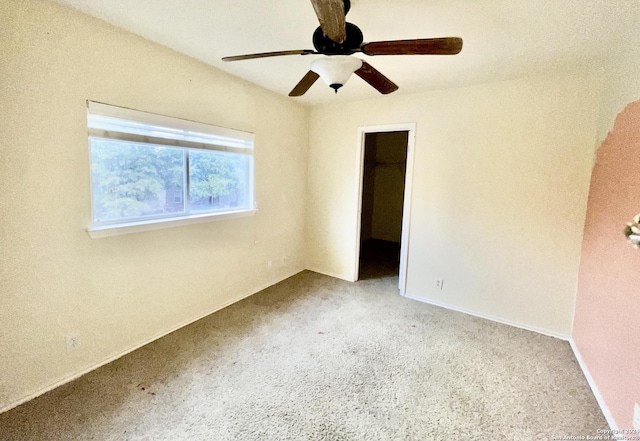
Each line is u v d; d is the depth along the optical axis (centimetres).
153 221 229
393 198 638
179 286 259
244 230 320
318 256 417
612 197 191
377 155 646
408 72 254
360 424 163
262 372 205
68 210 184
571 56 217
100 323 206
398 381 199
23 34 158
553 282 263
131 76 206
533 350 240
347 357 225
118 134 204
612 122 202
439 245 316
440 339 253
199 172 268
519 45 202
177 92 237
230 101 283
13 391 169
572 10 161
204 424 161
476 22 175
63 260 184
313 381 197
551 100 251
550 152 255
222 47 223
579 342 232
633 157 166
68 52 176
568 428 163
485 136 282
